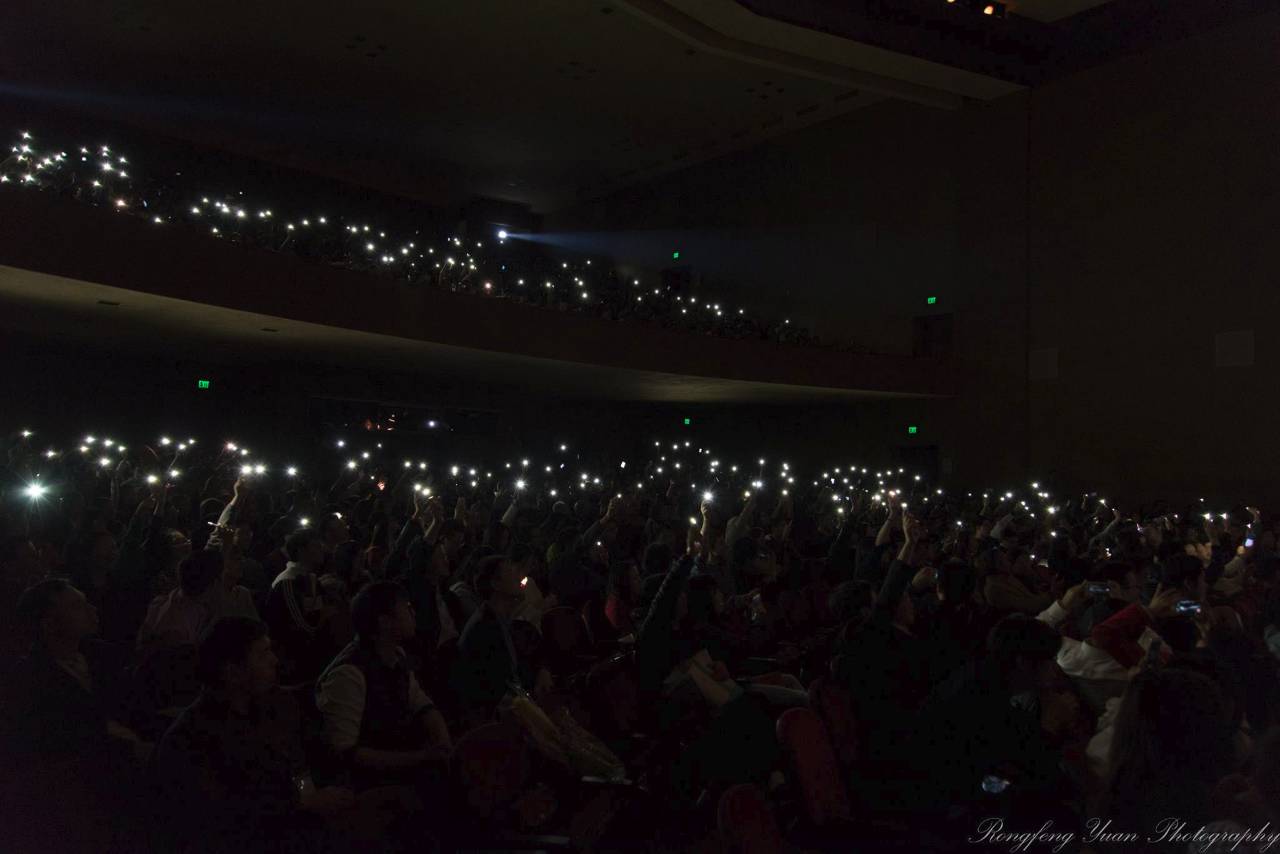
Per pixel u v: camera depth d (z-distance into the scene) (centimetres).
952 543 1130
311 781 429
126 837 360
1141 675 361
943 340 2486
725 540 1105
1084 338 2191
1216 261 1975
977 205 2402
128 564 674
